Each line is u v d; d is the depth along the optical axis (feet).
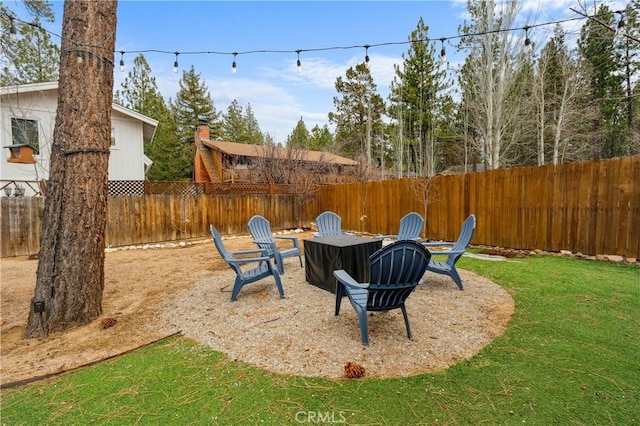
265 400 6.64
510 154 54.44
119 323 11.02
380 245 15.11
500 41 42.01
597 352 8.11
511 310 11.03
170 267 19.51
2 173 31.42
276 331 9.91
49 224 10.52
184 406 6.50
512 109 45.60
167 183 30.81
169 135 82.12
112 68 11.59
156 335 10.02
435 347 8.63
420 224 16.97
